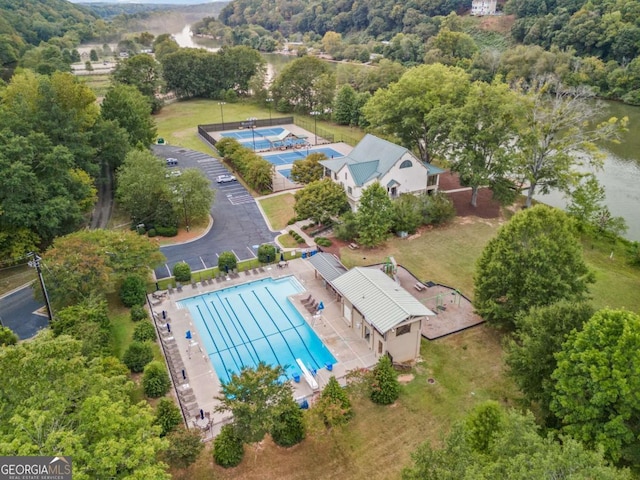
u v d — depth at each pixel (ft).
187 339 111.75
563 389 69.82
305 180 191.72
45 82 166.09
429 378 97.86
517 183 201.87
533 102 169.17
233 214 183.21
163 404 84.17
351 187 166.81
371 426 86.48
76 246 117.50
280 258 147.64
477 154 170.30
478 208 180.04
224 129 310.45
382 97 209.67
